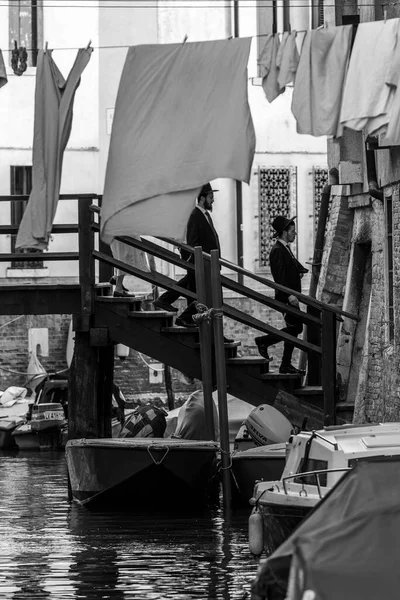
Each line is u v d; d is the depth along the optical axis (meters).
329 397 20.80
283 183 37.66
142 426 22.11
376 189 22.00
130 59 14.18
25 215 14.59
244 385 21.52
